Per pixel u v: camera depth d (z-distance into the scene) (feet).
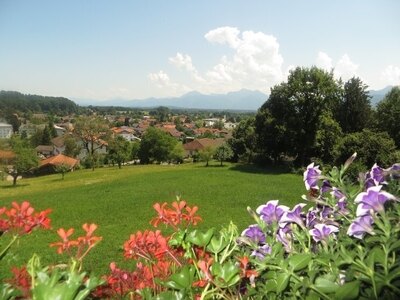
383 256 4.08
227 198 124.26
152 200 127.13
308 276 4.54
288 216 5.90
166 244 6.47
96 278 4.61
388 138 147.23
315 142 170.91
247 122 236.22
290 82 175.32
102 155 321.73
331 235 5.46
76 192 156.15
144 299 5.53
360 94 180.45
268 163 205.67
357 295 3.92
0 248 5.98
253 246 5.64
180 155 330.13
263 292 5.07
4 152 225.56
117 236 80.53
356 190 5.91
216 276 5.33
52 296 4.25
